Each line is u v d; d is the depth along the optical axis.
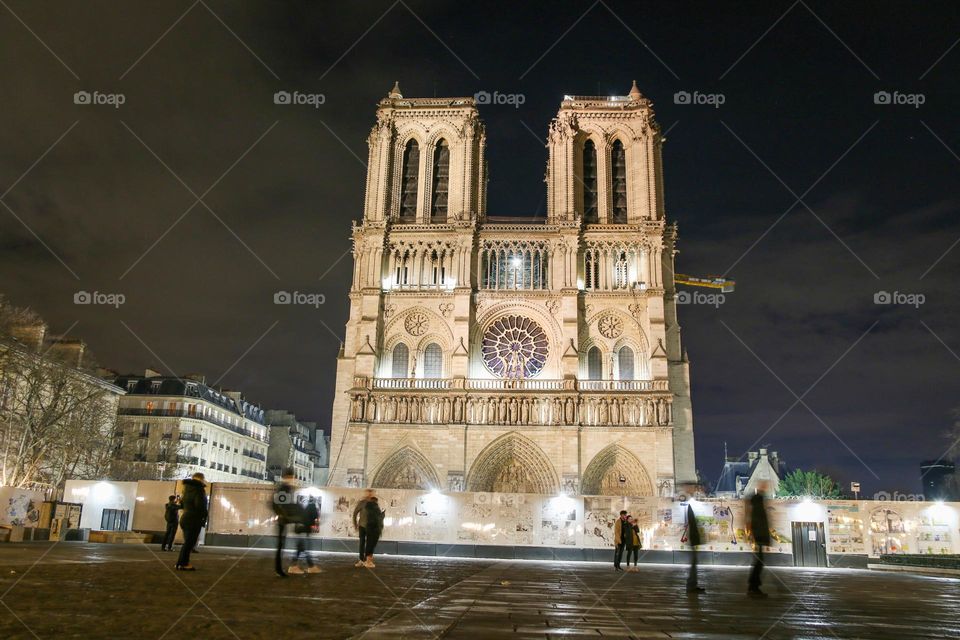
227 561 35.25
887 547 59.88
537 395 100.25
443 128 115.25
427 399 101.00
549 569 43.88
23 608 15.47
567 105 115.56
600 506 63.59
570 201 109.81
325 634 13.48
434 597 21.42
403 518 63.00
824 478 139.12
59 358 87.75
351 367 105.31
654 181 112.12
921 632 16.30
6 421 86.75
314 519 28.42
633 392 99.62
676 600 23.17
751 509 26.42
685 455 101.44
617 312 105.94
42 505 52.72
